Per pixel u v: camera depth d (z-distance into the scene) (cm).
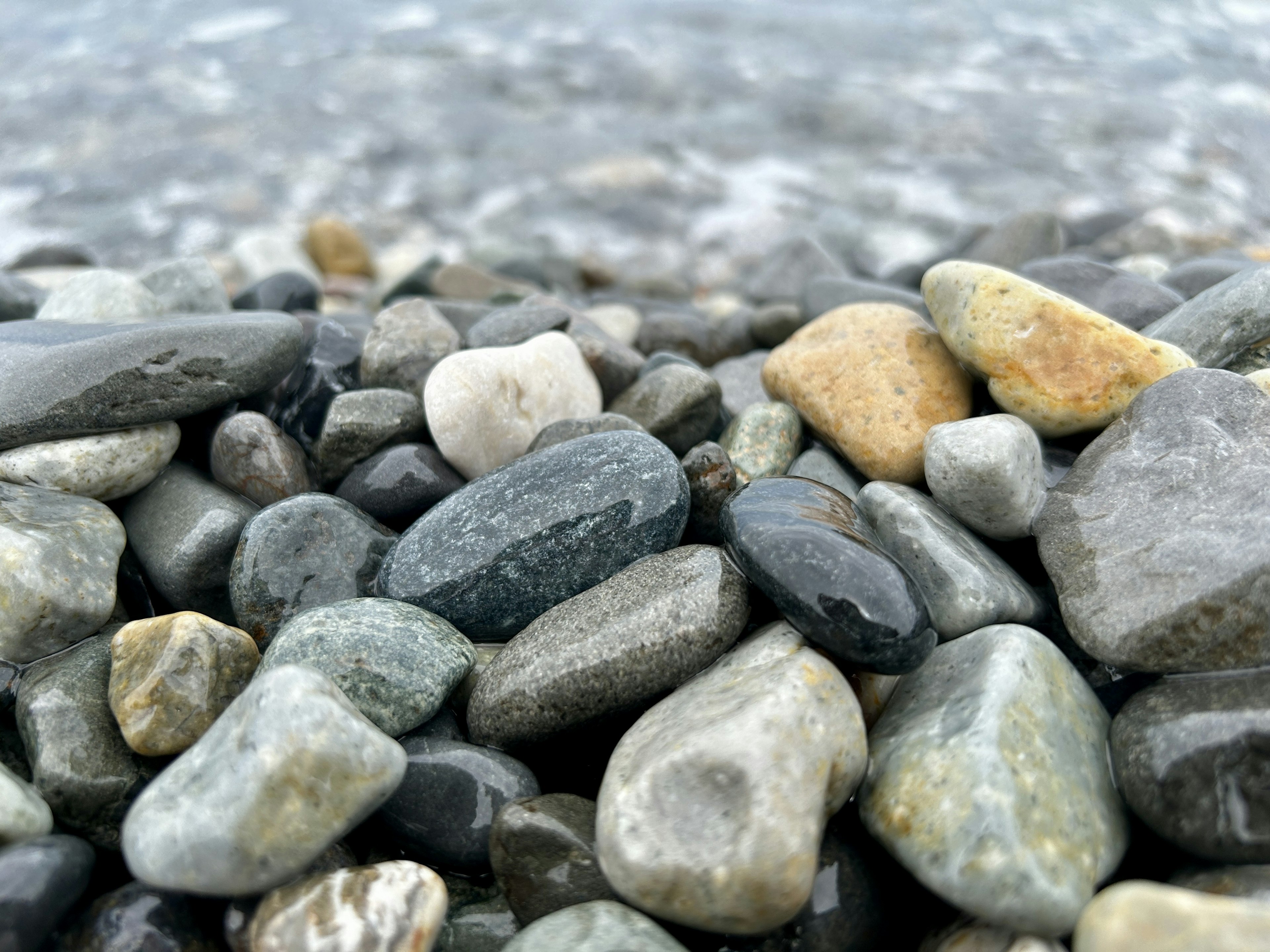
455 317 33
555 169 71
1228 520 19
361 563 23
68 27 94
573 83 84
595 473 22
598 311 41
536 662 19
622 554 21
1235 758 16
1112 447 21
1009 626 19
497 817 18
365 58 88
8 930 15
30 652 20
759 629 20
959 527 21
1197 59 83
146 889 17
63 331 24
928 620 18
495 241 63
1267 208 61
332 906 16
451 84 83
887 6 98
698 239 63
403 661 19
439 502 23
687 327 37
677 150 74
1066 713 18
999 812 16
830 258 49
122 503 24
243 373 24
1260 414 20
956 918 17
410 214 66
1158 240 55
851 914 17
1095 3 96
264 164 71
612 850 16
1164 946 14
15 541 20
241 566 22
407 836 18
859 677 19
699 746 16
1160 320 26
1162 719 17
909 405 24
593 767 20
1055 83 80
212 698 19
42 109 77
